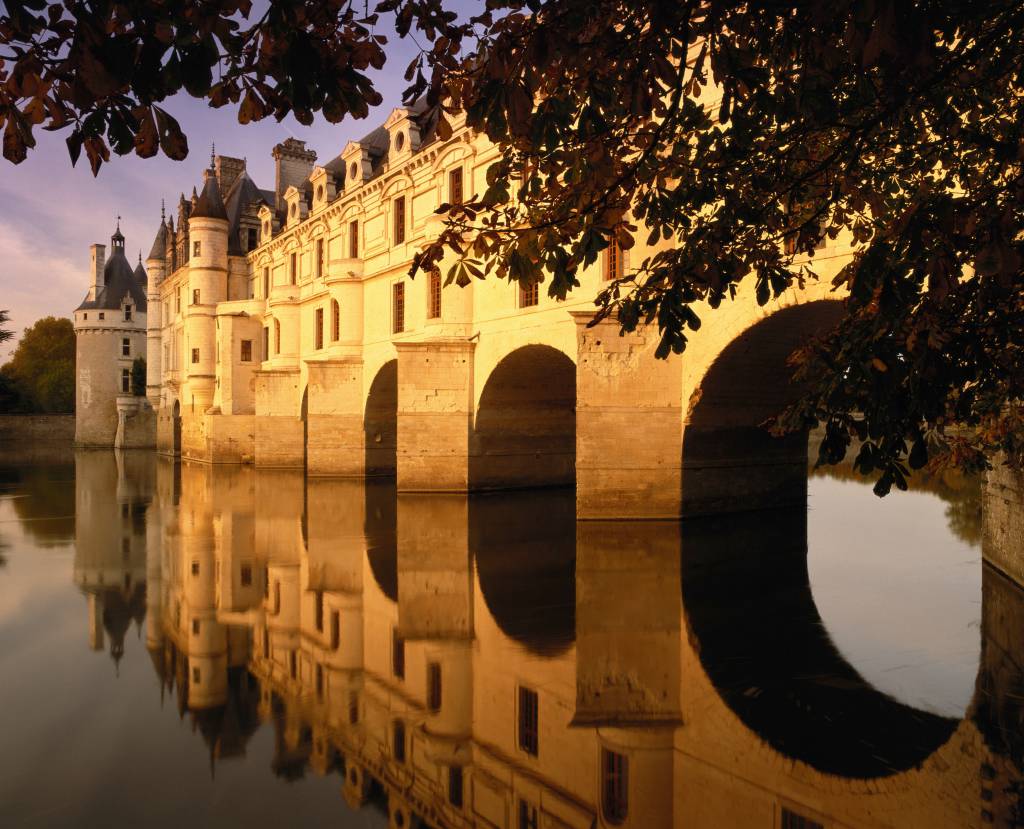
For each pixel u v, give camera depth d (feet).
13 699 29.07
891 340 14.06
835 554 56.29
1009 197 13.53
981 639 34.47
